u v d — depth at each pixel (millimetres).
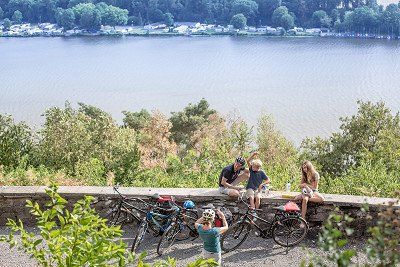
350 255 4383
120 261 5758
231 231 10328
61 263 5691
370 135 50656
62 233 5898
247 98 199375
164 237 9914
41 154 30562
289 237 10195
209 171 19109
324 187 17766
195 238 10453
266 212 10766
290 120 166250
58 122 33812
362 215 10414
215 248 8898
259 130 49000
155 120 52500
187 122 92812
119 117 176250
